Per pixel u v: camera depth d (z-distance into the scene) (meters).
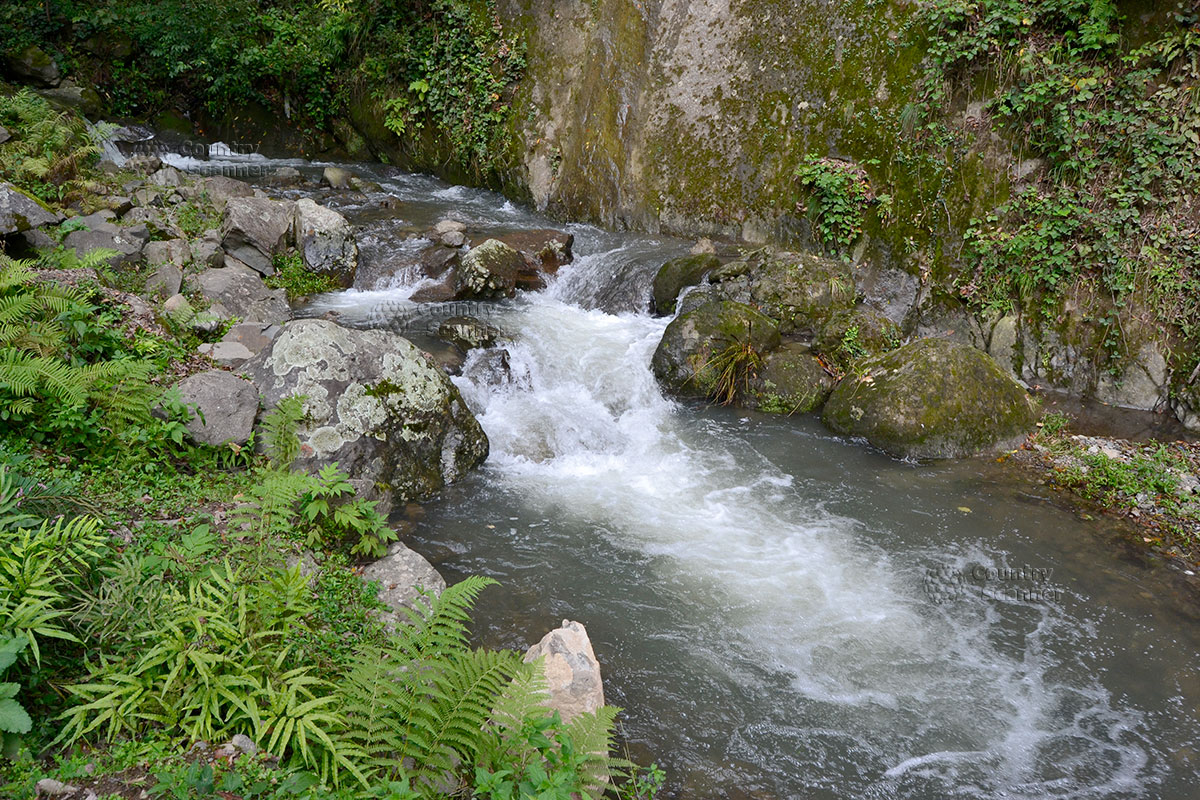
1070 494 7.88
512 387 9.16
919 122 10.47
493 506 7.24
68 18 16.19
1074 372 9.66
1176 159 8.82
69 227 8.58
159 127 16.61
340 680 4.28
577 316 10.85
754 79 12.26
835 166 11.17
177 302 7.89
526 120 14.65
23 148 10.41
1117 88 9.12
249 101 17.22
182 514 5.43
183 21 16.62
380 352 7.27
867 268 11.03
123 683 3.82
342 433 6.75
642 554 6.68
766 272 10.33
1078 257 9.47
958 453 8.52
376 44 16.41
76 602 4.10
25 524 4.43
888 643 5.79
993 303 9.98
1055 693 5.39
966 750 4.89
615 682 5.25
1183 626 6.11
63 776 3.33
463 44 15.18
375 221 12.76
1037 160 9.73
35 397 5.78
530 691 3.95
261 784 3.48
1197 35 8.58
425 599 5.44
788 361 9.59
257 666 3.98
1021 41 9.70
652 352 9.97
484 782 3.40
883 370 9.02
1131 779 4.74
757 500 7.62
